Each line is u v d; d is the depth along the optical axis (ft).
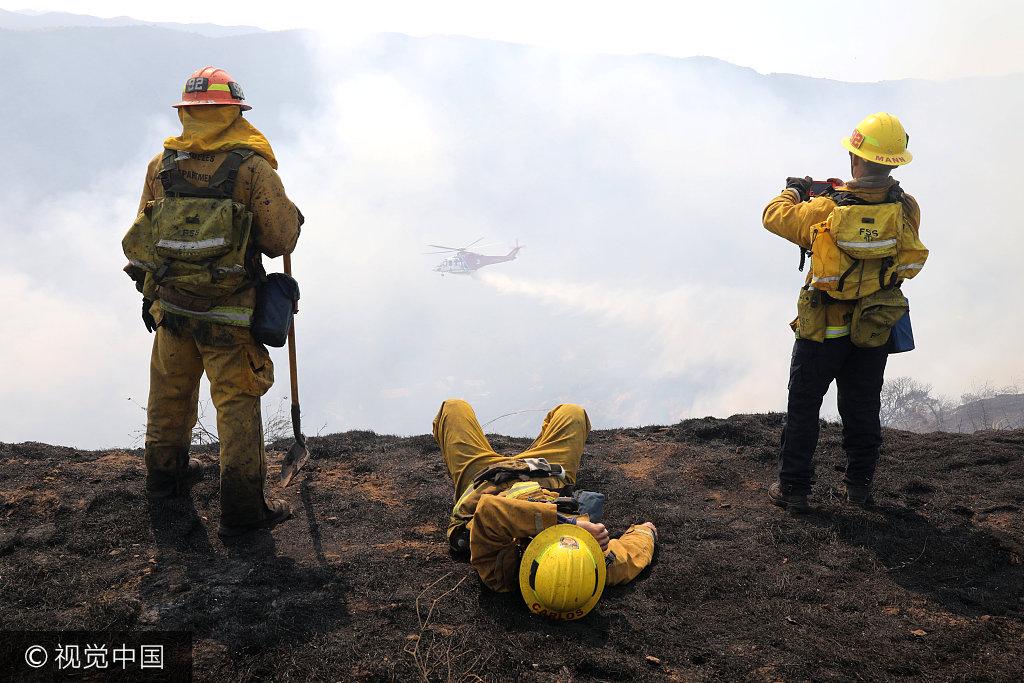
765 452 17.37
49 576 11.22
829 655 9.45
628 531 12.76
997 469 16.10
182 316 12.20
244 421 12.57
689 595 11.18
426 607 10.56
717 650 9.64
